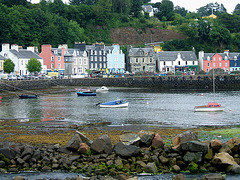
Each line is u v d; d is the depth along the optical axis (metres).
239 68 157.25
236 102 74.50
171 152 31.44
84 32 198.50
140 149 31.64
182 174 26.42
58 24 173.50
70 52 151.38
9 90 101.44
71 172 28.64
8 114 58.25
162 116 56.09
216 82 117.12
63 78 129.12
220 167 29.50
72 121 51.28
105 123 49.22
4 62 123.94
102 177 26.53
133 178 25.75
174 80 121.56
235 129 43.75
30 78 117.56
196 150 30.30
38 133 41.56
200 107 61.50
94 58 157.25
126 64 167.62
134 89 119.31
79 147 31.88
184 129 44.06
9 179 27.11
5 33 151.88
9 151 30.67
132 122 50.25
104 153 31.28
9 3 183.50
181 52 159.50
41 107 68.12
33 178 27.38
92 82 129.75
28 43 156.88
